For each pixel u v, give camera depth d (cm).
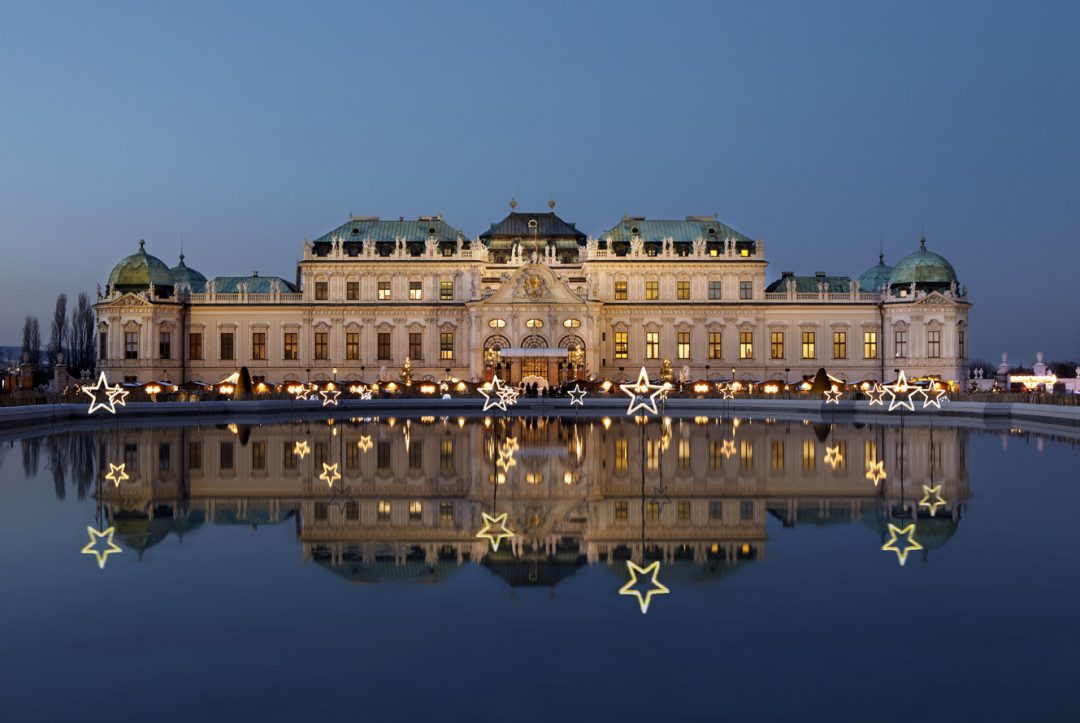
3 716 1883
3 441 6819
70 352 18938
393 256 15000
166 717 1881
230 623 2405
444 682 2041
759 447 6388
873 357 15250
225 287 15812
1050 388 16125
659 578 2827
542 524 3616
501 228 16262
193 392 10950
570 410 11444
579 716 1880
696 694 1981
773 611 2498
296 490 4428
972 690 2002
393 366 15012
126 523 3622
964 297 15200
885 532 3450
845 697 1967
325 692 1992
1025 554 3084
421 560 3042
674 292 15175
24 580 2788
